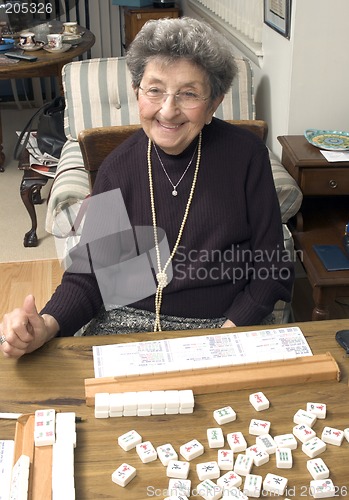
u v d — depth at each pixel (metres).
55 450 0.98
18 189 4.21
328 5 2.42
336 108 2.62
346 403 1.11
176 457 0.99
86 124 3.03
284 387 1.15
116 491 0.94
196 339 1.26
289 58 2.54
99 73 3.03
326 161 2.30
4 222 3.75
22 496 0.90
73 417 1.05
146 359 1.19
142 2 5.09
